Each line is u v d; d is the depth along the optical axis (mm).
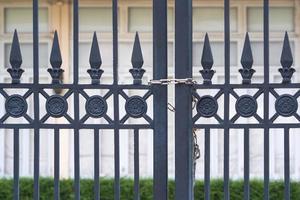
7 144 24422
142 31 24953
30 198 21891
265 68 8891
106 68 24734
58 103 8953
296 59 24359
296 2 24609
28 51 24844
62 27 24281
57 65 9055
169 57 23328
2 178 22594
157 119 8953
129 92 17375
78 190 8922
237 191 21672
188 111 8906
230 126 8859
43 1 24547
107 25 24938
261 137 23906
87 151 24594
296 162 23828
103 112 8914
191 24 9062
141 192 22156
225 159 8875
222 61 24547
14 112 8961
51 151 24516
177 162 8891
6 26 25047
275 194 21484
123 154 24359
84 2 24875
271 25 24656
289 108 8805
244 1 24734
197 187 21484
